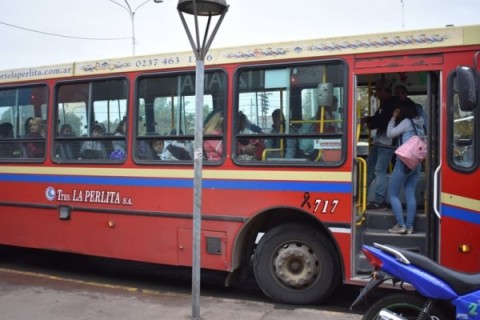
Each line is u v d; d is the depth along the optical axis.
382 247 4.43
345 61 5.84
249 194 6.20
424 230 6.04
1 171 8.01
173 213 6.62
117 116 7.11
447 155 5.39
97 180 7.16
